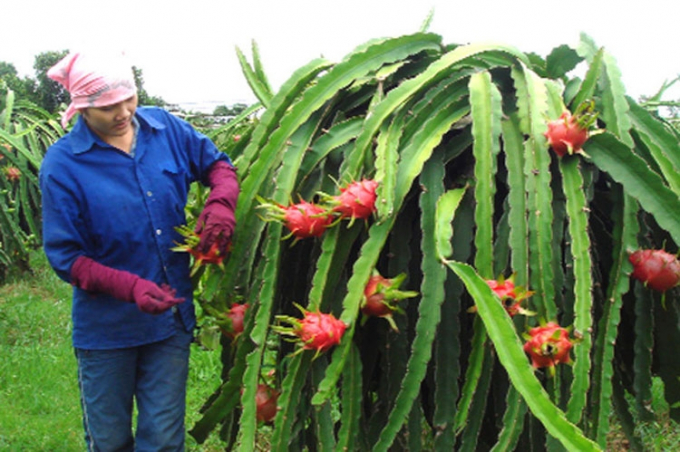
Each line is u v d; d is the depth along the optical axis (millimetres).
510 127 1331
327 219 1271
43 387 3119
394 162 1254
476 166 1230
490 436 1479
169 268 1689
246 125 2041
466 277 1129
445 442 1250
